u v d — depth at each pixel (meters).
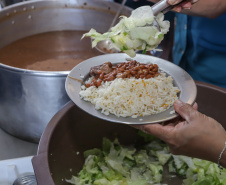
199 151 0.95
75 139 1.19
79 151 1.22
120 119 0.98
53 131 1.02
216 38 1.55
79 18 1.88
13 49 1.71
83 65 1.19
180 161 1.23
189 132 0.92
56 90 1.22
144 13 0.99
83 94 1.05
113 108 1.01
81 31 1.92
